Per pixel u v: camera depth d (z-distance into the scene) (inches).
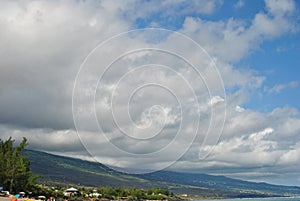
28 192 4667.8
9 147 4778.5
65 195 5895.7
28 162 4854.8
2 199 3521.2
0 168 4466.0
